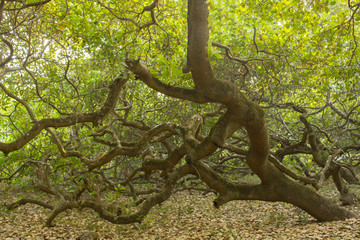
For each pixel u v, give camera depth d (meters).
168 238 8.59
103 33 9.15
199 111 12.73
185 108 13.00
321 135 15.55
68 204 9.86
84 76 10.92
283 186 9.00
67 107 9.98
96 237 8.55
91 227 9.85
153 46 10.02
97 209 9.25
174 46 9.36
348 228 8.09
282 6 8.78
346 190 12.51
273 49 10.79
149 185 15.63
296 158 16.69
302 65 10.73
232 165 17.23
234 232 8.80
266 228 9.25
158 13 9.45
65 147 11.13
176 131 8.06
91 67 10.84
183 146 8.58
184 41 9.46
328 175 13.35
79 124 11.72
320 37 9.59
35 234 9.33
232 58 9.30
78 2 9.23
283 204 12.93
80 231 9.57
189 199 15.03
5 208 11.38
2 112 13.48
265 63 11.30
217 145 6.55
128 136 15.05
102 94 10.99
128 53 9.05
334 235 7.50
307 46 11.46
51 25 9.16
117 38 9.30
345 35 9.41
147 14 9.57
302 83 11.98
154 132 8.25
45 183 10.57
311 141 12.06
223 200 8.88
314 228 8.49
